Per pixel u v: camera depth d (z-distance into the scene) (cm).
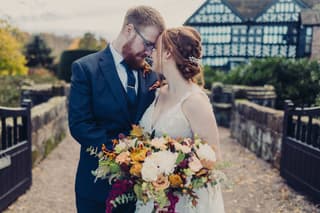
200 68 204
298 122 473
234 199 436
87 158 215
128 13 207
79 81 204
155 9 208
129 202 220
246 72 945
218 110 1059
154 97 225
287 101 499
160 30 204
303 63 630
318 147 426
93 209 217
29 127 462
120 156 175
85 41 1759
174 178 169
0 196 375
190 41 198
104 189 212
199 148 179
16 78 1262
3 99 962
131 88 212
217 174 179
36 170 555
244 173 540
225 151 704
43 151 625
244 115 762
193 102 197
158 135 203
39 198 434
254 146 686
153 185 166
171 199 173
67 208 409
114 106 206
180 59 198
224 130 999
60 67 1809
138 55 207
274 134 575
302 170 452
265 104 851
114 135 207
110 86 206
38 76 1641
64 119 867
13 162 408
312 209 398
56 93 1076
